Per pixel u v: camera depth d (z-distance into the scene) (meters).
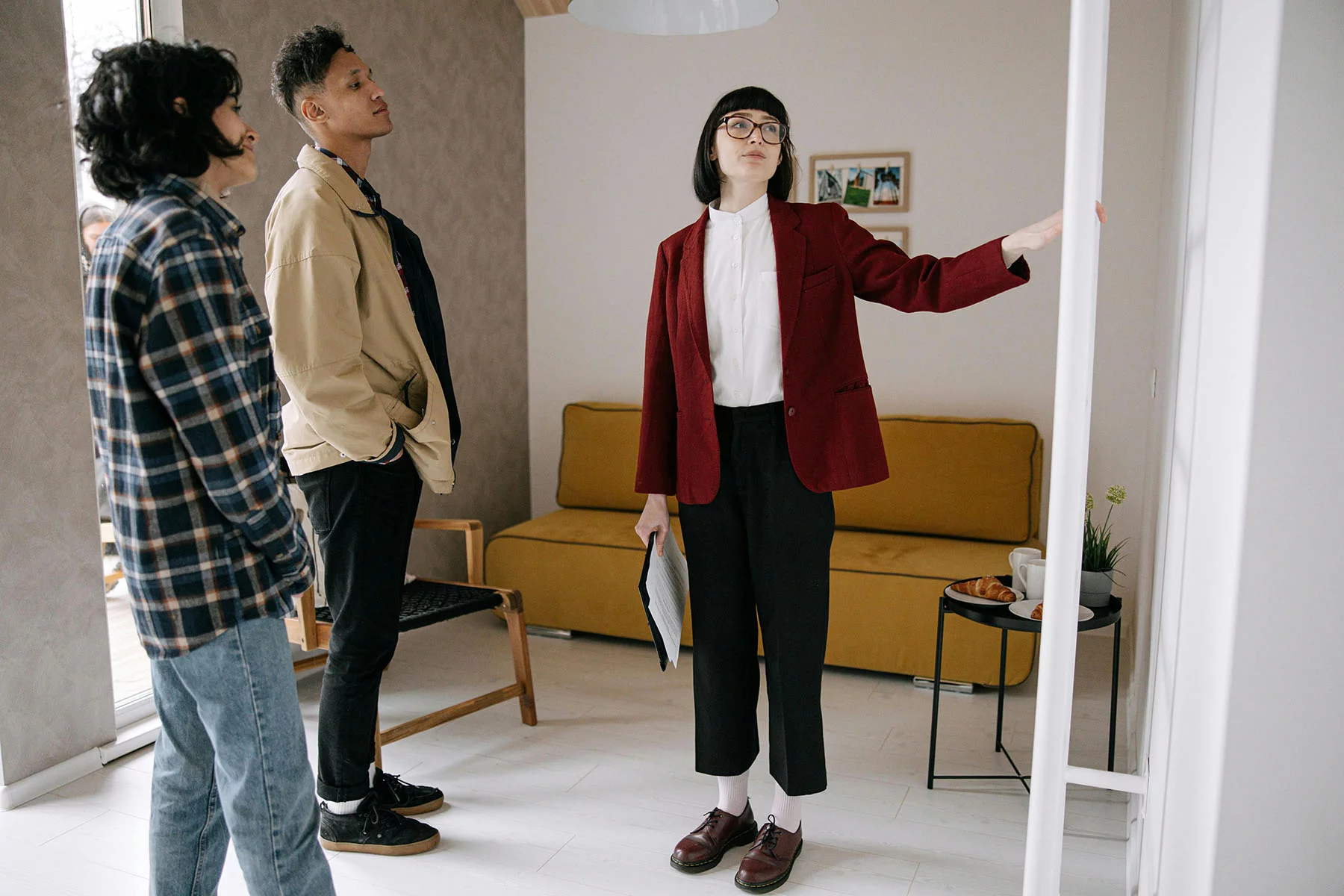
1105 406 3.58
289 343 1.92
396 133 3.54
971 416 3.79
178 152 1.32
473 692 3.09
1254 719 1.11
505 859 2.11
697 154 1.98
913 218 3.80
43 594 2.38
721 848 2.10
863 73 3.81
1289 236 1.02
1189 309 1.45
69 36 2.53
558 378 4.45
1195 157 1.51
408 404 2.15
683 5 1.93
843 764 2.55
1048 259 3.63
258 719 1.41
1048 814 1.24
